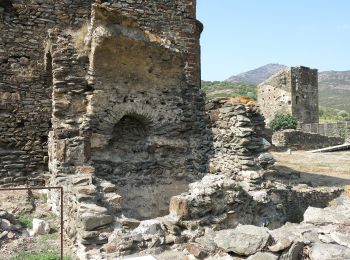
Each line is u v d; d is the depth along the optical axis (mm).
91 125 9750
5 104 10750
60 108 9617
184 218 6664
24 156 10867
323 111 82312
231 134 9789
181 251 6094
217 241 5457
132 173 10516
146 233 6125
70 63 9828
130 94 10461
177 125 11117
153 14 12133
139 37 10164
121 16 9961
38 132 11070
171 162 10977
